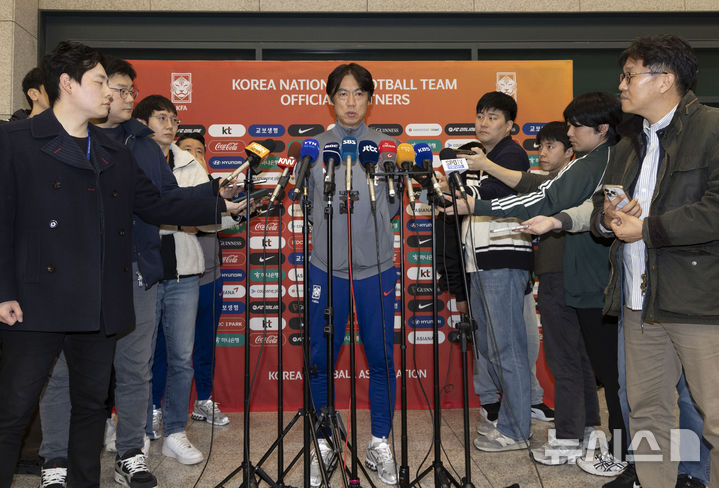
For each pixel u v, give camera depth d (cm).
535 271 309
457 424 359
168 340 298
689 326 190
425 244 408
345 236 266
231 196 252
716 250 183
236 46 449
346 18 453
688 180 189
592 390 306
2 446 188
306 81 412
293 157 223
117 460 260
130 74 260
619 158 229
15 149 192
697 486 232
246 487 201
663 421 215
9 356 193
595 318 265
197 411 372
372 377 275
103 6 438
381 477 261
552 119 419
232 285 405
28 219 192
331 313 210
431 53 463
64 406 244
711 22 463
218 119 409
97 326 198
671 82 197
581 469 276
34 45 430
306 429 206
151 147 275
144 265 256
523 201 244
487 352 317
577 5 449
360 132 279
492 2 448
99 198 205
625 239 196
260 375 402
